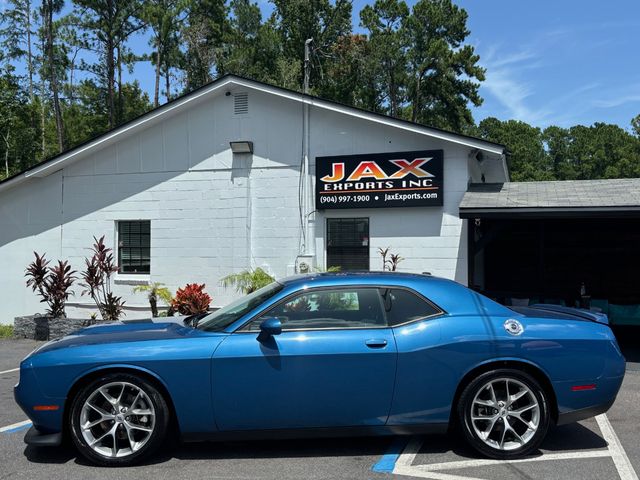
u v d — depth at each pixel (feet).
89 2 127.34
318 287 15.46
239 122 40.47
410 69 137.69
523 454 14.78
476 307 15.44
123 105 146.61
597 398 14.99
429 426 14.75
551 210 29.94
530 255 42.19
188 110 41.68
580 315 16.75
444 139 35.12
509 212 30.71
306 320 15.08
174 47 131.13
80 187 44.16
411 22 134.31
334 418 14.55
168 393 14.40
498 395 14.96
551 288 41.98
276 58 123.95
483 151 36.65
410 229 36.52
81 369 14.34
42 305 45.14
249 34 137.59
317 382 14.44
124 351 14.49
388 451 15.51
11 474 13.94
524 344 14.80
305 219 38.86
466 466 14.33
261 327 14.33
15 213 45.55
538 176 185.68
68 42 132.36
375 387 14.51
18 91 119.96
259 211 39.93
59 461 14.85
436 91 138.31
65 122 138.72
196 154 41.45
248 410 14.40
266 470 14.10
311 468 14.21
